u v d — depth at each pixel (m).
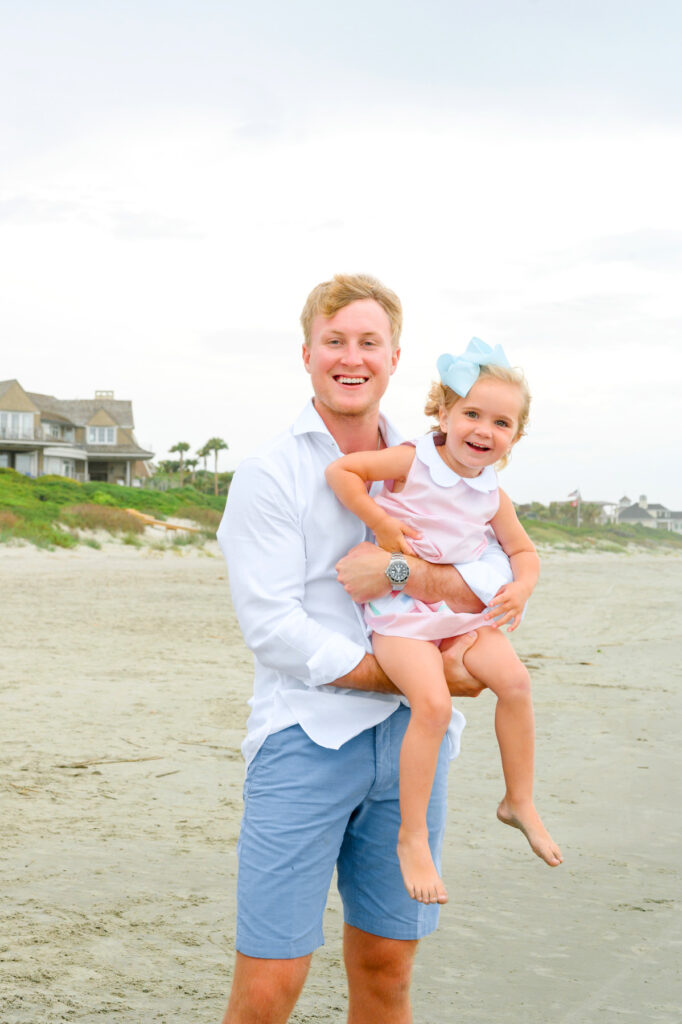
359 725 2.40
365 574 2.45
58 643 11.09
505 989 3.30
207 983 3.22
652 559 66.00
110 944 3.49
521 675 2.50
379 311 2.57
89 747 6.36
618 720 7.79
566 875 4.39
